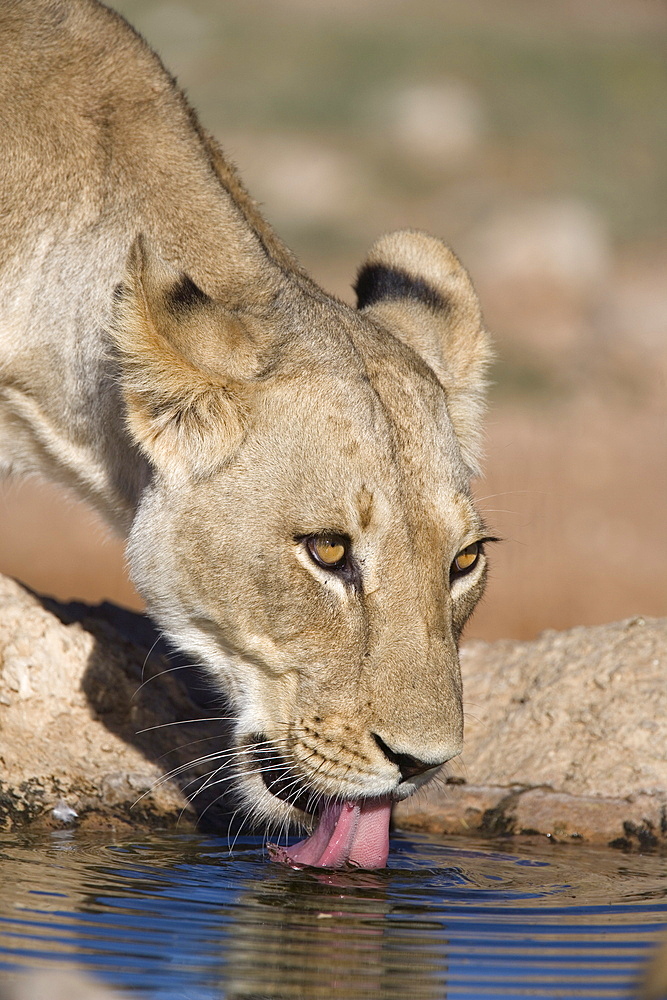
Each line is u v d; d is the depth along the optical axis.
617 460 36.41
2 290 10.44
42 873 8.66
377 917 8.16
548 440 37.53
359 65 81.06
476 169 68.50
